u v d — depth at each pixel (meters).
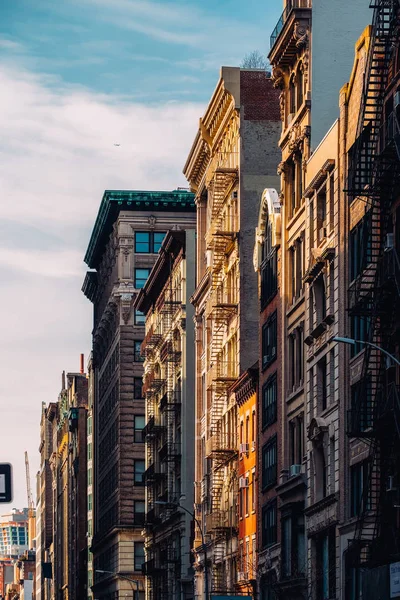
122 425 186.00
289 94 92.88
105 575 197.88
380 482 67.19
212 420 119.12
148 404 168.12
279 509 90.56
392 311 66.50
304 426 86.88
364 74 70.81
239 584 105.06
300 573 84.88
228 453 112.44
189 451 138.75
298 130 89.31
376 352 70.00
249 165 114.44
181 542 137.50
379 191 67.44
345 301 77.50
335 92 87.25
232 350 116.12
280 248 94.19
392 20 68.81
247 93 115.56
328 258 80.56
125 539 182.50
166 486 150.12
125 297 188.38
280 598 89.31
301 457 88.44
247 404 107.06
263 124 115.12
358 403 67.94
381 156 65.06
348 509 75.94
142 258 188.75
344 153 78.12
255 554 101.75
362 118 69.81
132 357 187.12
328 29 87.56
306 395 86.31
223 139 122.69
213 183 120.81
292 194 92.88
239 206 114.19
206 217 134.88
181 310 141.12
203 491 126.69
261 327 101.44
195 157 132.00
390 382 66.75
